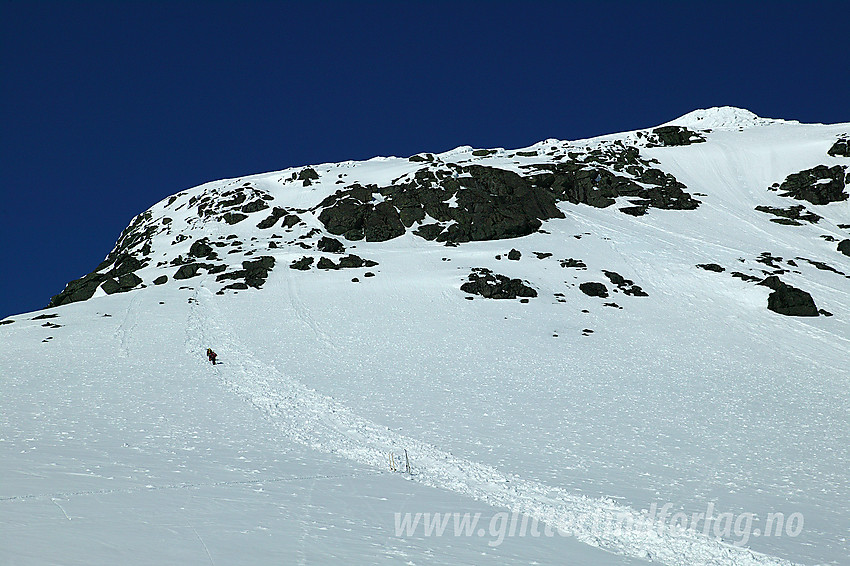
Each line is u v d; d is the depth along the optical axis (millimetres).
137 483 24172
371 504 23953
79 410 41406
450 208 108500
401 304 77250
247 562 16109
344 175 134875
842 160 128375
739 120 176875
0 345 62344
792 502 29109
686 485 31016
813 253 96562
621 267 90125
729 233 104562
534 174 120438
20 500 20031
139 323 70250
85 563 14695
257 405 44688
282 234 110688
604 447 37188
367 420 41812
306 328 69000
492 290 79688
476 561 18531
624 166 131250
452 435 38812
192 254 102312
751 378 55312
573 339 66750
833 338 67250
